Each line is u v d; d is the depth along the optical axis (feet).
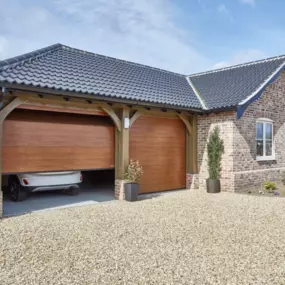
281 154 51.37
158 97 39.45
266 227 24.22
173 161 43.42
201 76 57.93
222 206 32.14
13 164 28.99
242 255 18.17
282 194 39.81
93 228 23.58
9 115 28.96
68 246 19.44
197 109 42.14
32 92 27.89
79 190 42.96
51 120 31.76
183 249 19.10
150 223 25.17
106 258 17.51
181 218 26.89
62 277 15.01
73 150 33.30
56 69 34.45
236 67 56.18
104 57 45.91
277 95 50.85
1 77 26.37
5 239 20.71
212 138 42.68
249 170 44.45
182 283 14.52
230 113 42.01
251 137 45.14
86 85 33.12
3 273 15.39
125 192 35.24
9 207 31.45
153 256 17.88
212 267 16.38
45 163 31.14
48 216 27.43
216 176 41.81
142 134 39.60
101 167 35.60
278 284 14.51
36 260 17.12
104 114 34.60
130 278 14.98
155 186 41.11
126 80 40.91
